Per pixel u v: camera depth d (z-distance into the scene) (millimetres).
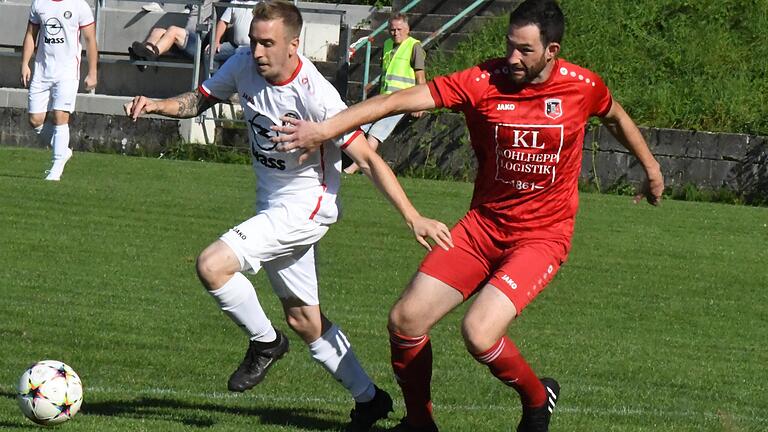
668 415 15766
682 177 41594
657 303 24266
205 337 19531
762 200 40906
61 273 23969
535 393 13664
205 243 27984
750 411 16422
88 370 17000
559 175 13516
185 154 45844
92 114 46969
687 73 47062
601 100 13641
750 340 21531
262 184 14703
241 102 14430
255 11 13758
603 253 29234
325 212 14414
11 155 42344
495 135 13383
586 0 50375
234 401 15695
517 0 51875
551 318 22500
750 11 49750
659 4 50125
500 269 13406
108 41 51312
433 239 13352
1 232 27750
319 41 53250
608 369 18719
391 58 42250
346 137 13453
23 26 52562
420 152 43312
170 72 50125
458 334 21156
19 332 18984
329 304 22578
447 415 15297
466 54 49312
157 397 15594
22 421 13672
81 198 33156
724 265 28500
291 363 18312
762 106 44562
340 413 15344
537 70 12961
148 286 23359
